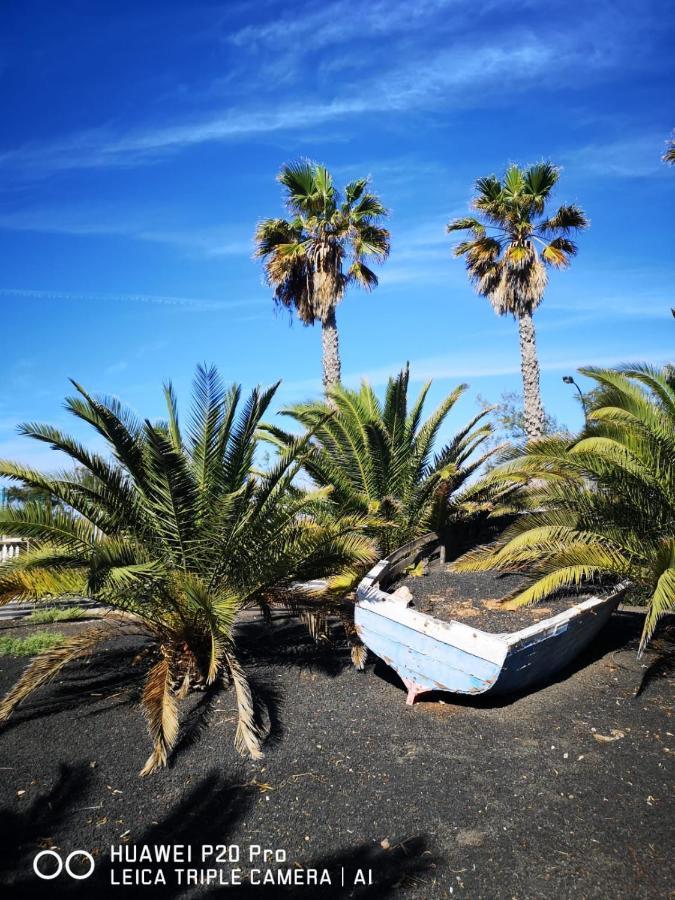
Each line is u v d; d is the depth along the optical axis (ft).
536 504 25.39
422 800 13.60
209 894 10.87
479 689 17.26
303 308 55.36
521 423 88.79
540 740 16.33
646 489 22.29
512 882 10.95
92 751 16.16
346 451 34.50
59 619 31.19
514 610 20.63
